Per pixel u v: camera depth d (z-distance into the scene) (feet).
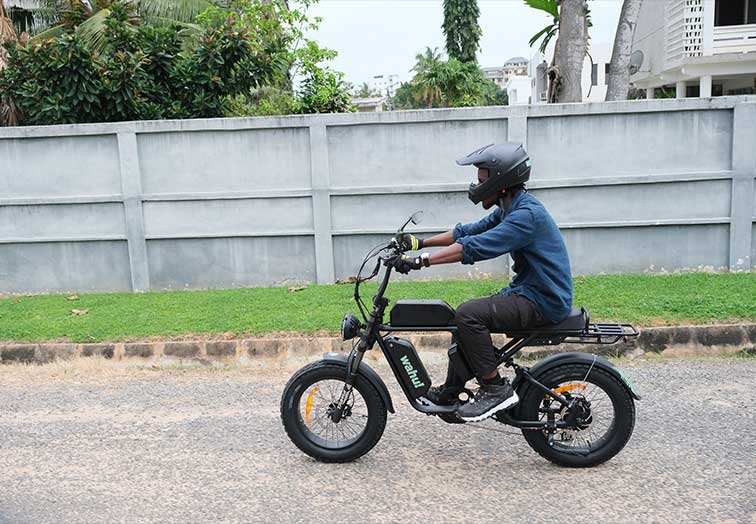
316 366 14.66
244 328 23.02
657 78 67.36
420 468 14.64
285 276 28.73
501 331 13.98
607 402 14.83
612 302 23.58
